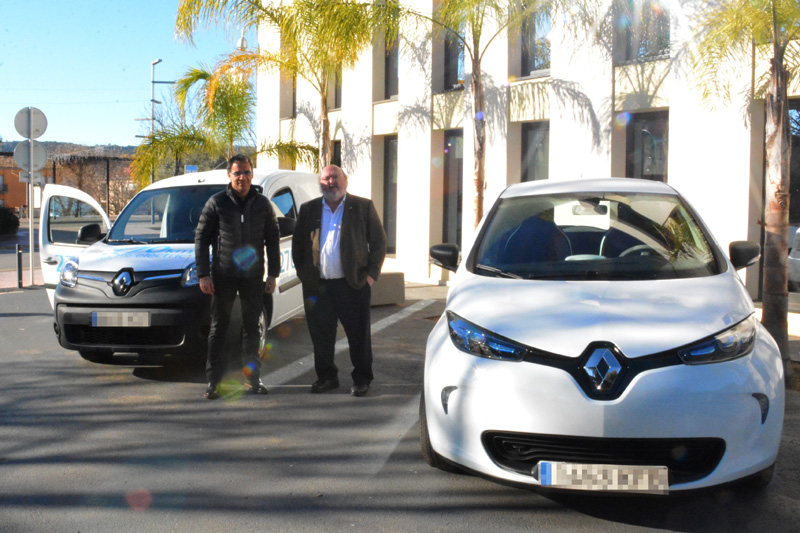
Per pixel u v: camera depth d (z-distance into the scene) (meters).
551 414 3.38
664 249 4.47
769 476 3.73
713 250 4.50
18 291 13.34
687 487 3.33
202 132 16.48
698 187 8.70
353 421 5.21
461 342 3.77
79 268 6.39
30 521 3.57
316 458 4.46
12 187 82.00
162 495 3.90
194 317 6.05
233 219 5.75
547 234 4.67
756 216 8.27
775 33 6.00
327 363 5.98
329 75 14.06
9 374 6.59
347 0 11.38
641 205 4.89
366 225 5.76
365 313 5.83
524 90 11.31
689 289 3.95
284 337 8.34
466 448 3.61
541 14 10.09
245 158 5.78
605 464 3.35
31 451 4.58
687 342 3.45
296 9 12.29
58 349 7.73
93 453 4.54
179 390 6.05
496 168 11.88
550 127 10.77
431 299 11.28
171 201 7.43
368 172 14.83
